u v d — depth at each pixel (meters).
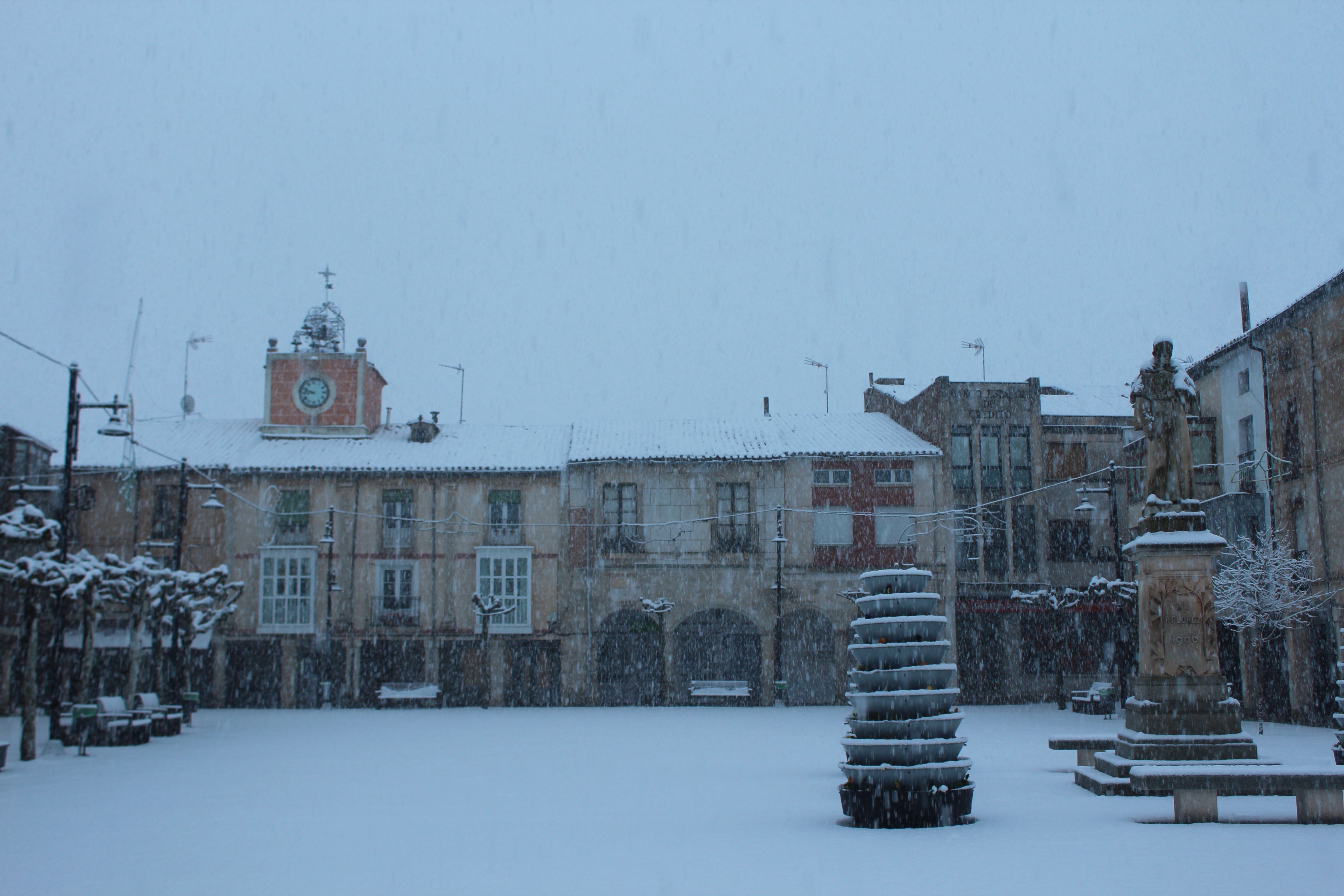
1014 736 26.03
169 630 37.94
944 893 8.72
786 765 19.84
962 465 44.75
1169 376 15.80
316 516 44.47
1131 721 15.33
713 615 44.59
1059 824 12.36
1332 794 12.39
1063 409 47.00
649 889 9.12
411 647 44.00
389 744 25.17
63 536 23.62
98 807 14.57
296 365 47.81
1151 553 15.20
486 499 44.84
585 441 46.50
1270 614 31.67
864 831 12.12
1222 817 12.75
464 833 12.27
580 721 33.84
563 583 44.31
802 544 43.97
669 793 15.80
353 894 9.06
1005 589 43.78
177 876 9.87
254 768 19.77
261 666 43.47
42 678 39.72
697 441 46.03
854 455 44.09
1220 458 38.25
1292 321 33.12
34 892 9.21
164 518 44.09
